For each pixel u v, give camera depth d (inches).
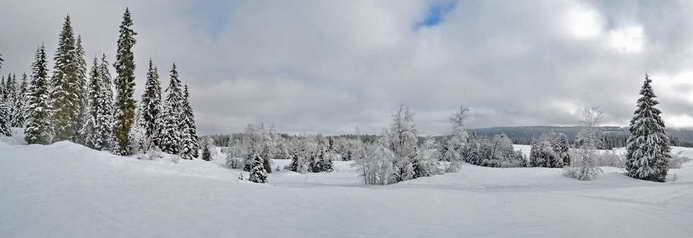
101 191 487.8
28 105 1550.2
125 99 1406.3
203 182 620.7
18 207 387.5
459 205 595.5
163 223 381.7
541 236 415.8
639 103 1674.5
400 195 663.1
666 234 434.3
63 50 1545.3
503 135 3277.6
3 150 762.2
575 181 1561.3
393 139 1740.9
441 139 1956.2
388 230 429.7
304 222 437.1
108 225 359.9
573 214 536.1
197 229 373.4
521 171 1856.5
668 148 1632.6
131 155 1614.2
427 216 510.0
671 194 802.8
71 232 332.8
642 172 1630.2
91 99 1720.0
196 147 2326.5
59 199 430.6
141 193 498.9
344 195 634.8
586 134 1628.9
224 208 465.1
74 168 627.8
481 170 1883.6
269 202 526.0
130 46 1403.8
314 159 3139.8
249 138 2992.1
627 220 501.4
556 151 3149.6
